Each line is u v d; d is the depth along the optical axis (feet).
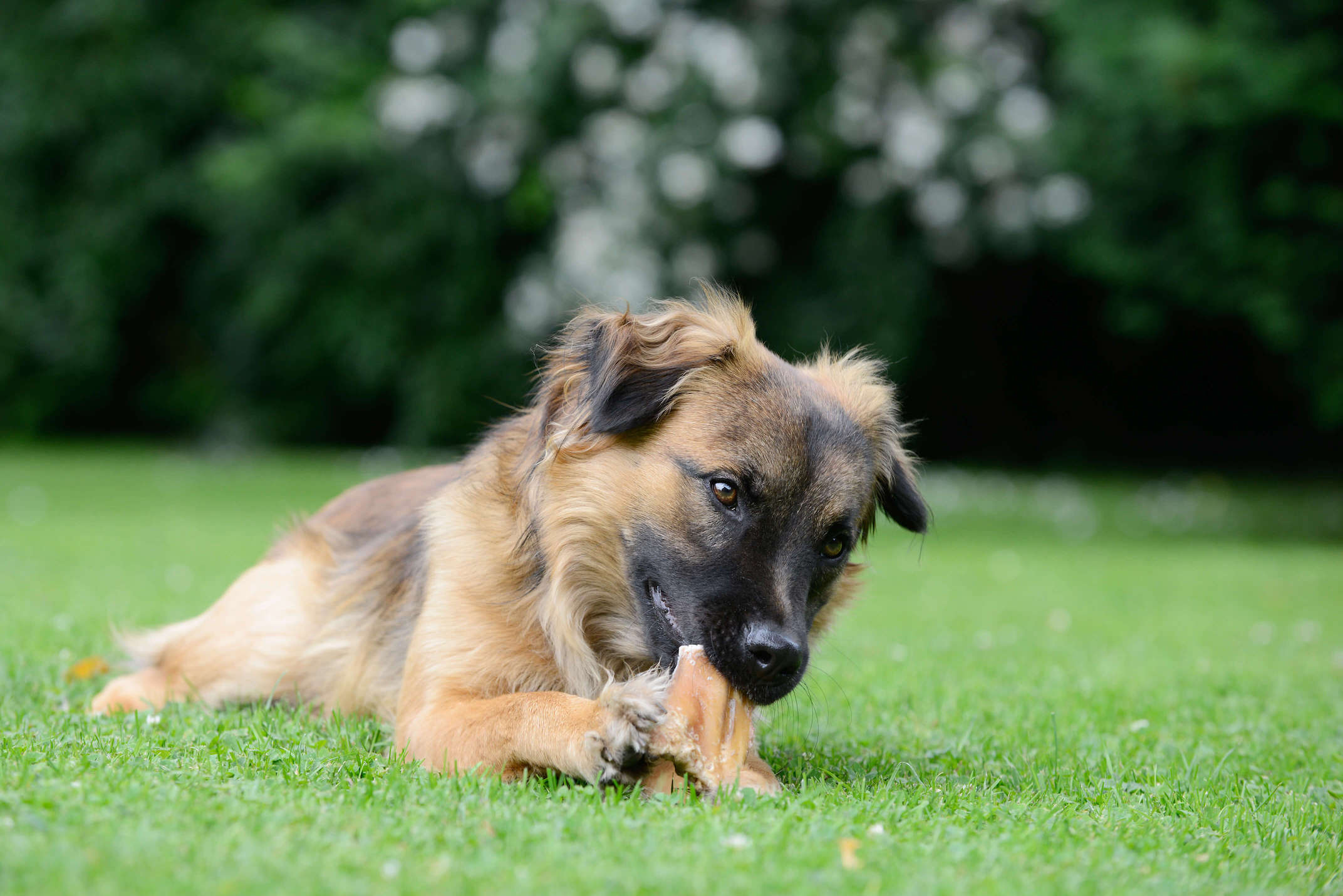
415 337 84.53
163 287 91.25
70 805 10.21
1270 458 90.63
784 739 16.47
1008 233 79.56
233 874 8.90
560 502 14.23
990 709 18.72
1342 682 22.50
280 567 17.87
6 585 28.25
